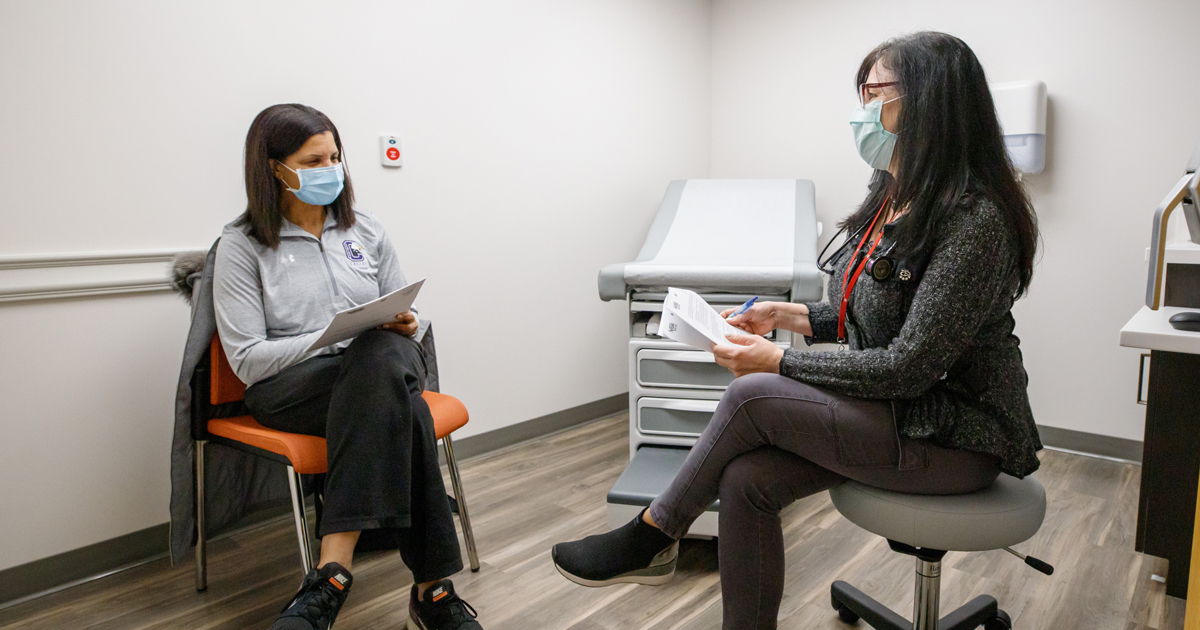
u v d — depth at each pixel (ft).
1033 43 8.51
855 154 10.21
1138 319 4.07
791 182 9.29
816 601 5.29
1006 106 8.25
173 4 5.96
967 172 3.37
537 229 9.19
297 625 3.95
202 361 5.21
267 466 5.95
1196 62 7.51
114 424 5.91
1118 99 8.00
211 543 6.50
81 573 5.78
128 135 5.80
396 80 7.50
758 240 7.80
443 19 7.89
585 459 8.64
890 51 3.65
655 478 6.07
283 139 4.92
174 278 5.33
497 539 6.44
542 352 9.45
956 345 3.20
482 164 8.43
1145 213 7.95
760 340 3.71
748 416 3.53
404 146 7.61
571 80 9.45
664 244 7.93
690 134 11.48
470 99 8.23
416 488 4.63
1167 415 5.27
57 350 5.58
